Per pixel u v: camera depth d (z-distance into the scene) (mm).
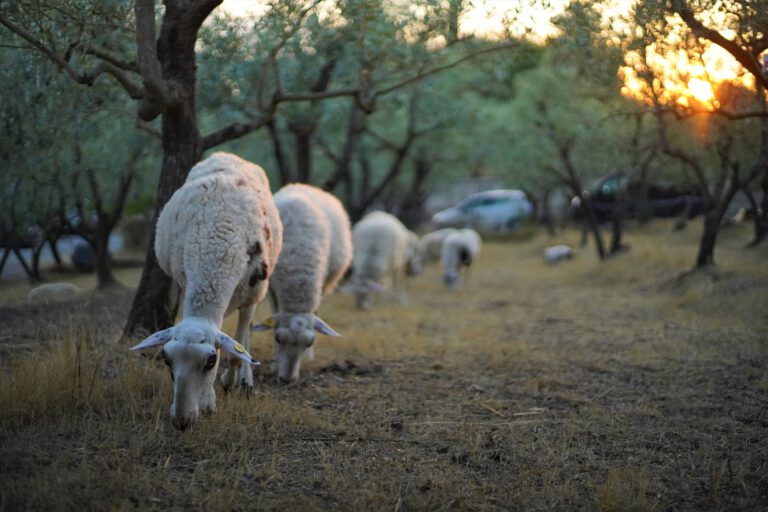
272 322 5785
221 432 4348
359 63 9047
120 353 5840
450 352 7246
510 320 9734
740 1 5062
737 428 4762
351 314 10062
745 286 9414
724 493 3732
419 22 7039
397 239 11383
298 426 4680
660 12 5379
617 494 3598
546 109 14164
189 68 6121
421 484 3812
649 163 12281
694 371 6266
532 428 4852
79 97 6816
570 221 24312
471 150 17516
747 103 7254
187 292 4477
